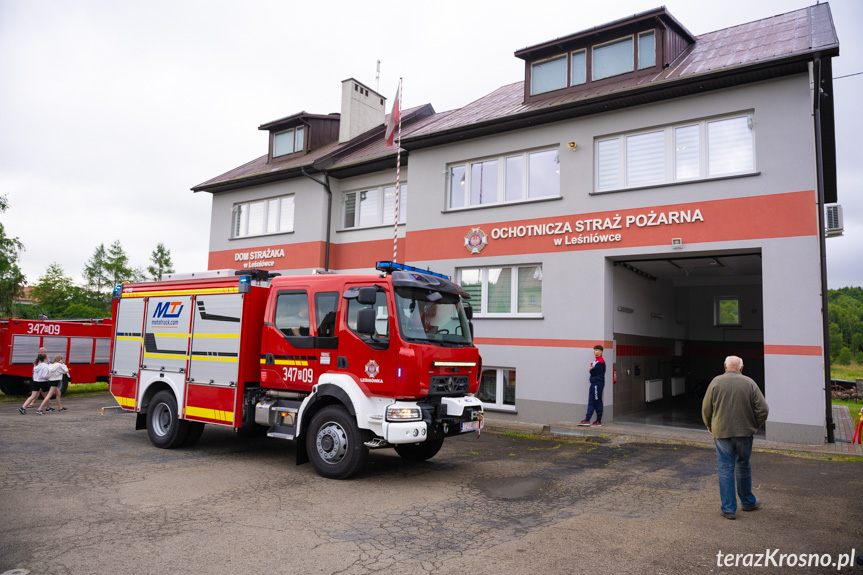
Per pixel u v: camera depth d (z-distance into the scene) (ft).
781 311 35.94
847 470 27.84
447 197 51.98
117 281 198.49
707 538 17.74
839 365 186.91
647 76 44.50
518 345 46.32
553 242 45.42
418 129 56.24
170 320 32.73
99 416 45.55
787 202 36.37
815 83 38.60
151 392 33.73
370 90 73.72
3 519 18.51
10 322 59.11
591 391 41.34
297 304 28.37
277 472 26.58
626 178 43.01
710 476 26.68
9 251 107.34
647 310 55.36
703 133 39.96
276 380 28.48
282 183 66.44
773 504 21.72
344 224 63.72
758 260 45.98
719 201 38.75
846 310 225.35
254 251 68.03
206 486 23.58
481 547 16.72
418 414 24.70
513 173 48.65
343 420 25.36
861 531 18.53
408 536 17.63
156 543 16.56
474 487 24.32
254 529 18.02
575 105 43.55
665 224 40.65
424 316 26.35
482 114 52.16
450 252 50.85
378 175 60.59
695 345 65.82
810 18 46.09
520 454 32.32
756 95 37.91
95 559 15.21
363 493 22.90
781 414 35.32
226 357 29.68
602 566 15.38
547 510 20.81
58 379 48.91
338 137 74.69
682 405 56.24
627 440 36.47
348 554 15.97
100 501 20.88
